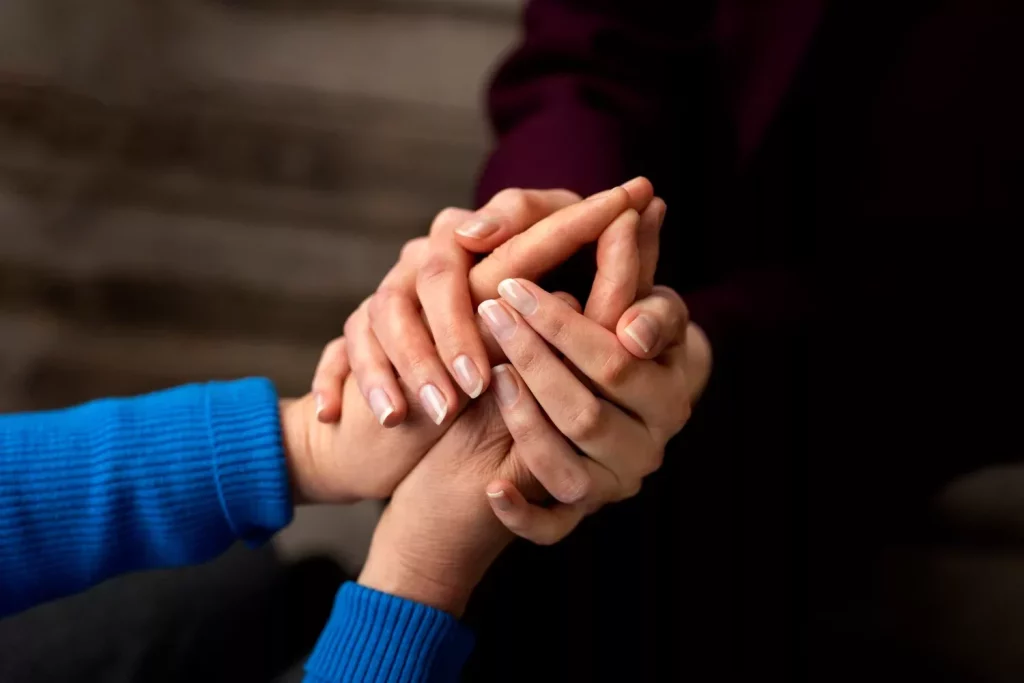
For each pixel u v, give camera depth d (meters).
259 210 1.32
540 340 0.68
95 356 1.21
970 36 0.84
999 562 1.03
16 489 0.72
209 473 0.74
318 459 0.75
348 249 1.31
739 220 0.91
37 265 1.25
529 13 0.94
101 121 1.34
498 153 0.84
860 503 0.90
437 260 0.71
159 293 1.25
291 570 0.93
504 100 0.89
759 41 0.86
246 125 1.37
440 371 0.70
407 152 1.38
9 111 1.33
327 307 1.27
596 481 0.72
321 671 0.72
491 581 0.82
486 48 1.47
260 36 1.44
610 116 0.86
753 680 0.84
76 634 0.82
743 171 0.89
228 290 1.26
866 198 0.88
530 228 0.70
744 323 0.83
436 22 1.48
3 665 0.80
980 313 0.86
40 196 1.29
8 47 1.36
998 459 0.93
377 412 0.71
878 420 0.87
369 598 0.72
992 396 0.88
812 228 0.90
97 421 0.74
